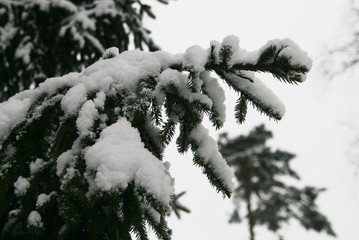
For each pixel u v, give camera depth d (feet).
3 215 5.70
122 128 5.38
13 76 13.47
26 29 13.21
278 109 5.55
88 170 5.15
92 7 14.05
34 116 5.70
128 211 5.18
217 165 5.61
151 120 5.69
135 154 5.19
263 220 41.32
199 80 5.56
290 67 5.22
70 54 13.50
